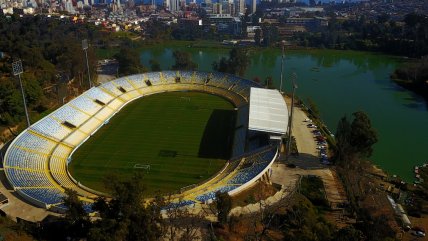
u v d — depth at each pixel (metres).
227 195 64.19
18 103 111.94
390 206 74.00
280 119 103.81
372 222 61.94
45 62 161.62
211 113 134.12
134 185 50.22
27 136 97.75
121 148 105.19
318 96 165.12
